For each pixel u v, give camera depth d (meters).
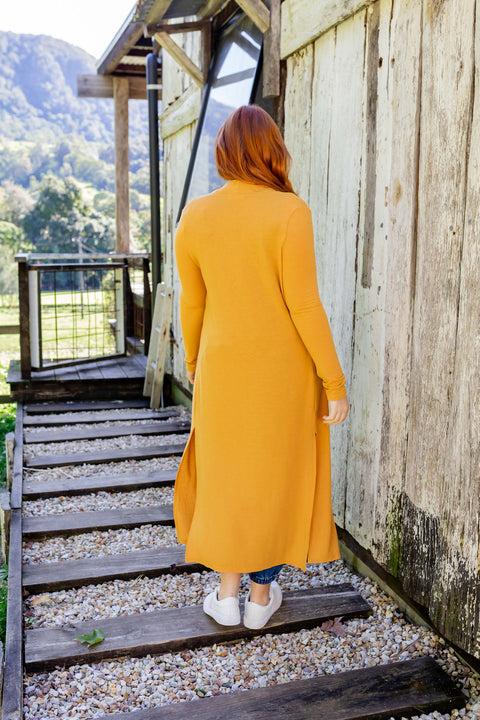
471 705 1.87
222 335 1.88
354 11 2.36
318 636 2.24
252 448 1.90
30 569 2.68
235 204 1.81
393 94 2.16
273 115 3.23
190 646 2.17
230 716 1.81
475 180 1.74
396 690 1.91
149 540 3.02
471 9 1.73
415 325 2.09
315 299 1.81
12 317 19.16
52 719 1.83
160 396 5.57
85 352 9.70
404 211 2.12
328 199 2.71
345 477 2.68
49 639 2.16
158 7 4.02
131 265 7.11
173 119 5.64
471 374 1.79
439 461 1.97
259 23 3.12
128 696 1.94
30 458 4.15
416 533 2.12
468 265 1.79
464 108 1.78
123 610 2.41
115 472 3.93
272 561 2.01
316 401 1.99
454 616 1.91
